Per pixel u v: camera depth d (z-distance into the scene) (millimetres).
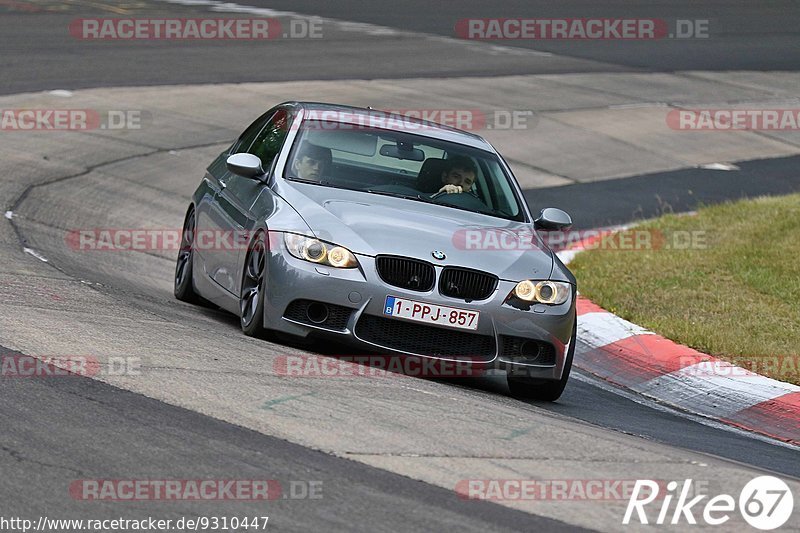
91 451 17859
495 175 31266
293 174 29266
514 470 19312
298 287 25922
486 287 26359
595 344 34875
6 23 85875
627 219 57094
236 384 22438
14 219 41125
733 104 90688
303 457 18625
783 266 43344
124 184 51438
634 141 76062
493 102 80750
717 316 37344
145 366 22922
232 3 108375
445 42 102000
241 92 72938
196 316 30656
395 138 31156
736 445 25547
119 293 31859
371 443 19781
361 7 115938
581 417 26266
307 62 85562
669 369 32156
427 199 29281
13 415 19094
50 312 26938
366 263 25891
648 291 40469
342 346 27266
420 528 16094
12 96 63375
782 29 126625
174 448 18375
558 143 72750
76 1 99812
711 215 54188
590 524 17094
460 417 22438
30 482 16391
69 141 56375
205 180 34531
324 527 15797
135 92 69000
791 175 72062
